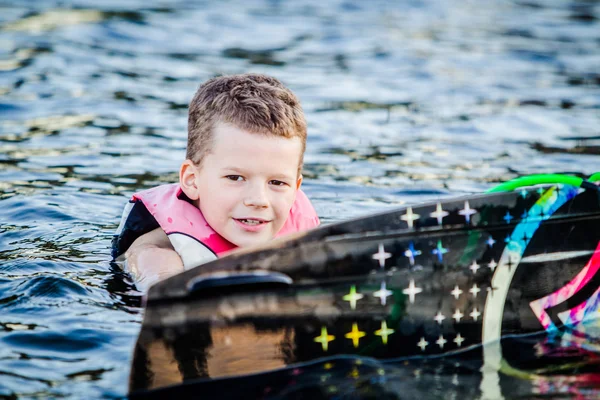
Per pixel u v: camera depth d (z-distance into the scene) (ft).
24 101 19.07
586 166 15.34
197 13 31.17
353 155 16.24
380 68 24.36
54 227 11.69
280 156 9.17
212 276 7.34
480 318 8.37
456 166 15.49
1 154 15.43
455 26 31.30
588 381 7.25
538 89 22.27
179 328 7.16
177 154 15.97
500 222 8.52
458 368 7.60
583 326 8.73
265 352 7.43
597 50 27.58
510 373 7.49
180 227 9.61
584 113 19.74
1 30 25.77
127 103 19.47
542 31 30.81
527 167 15.35
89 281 9.43
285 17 31.53
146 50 25.03
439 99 21.03
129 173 14.69
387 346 7.95
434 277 8.21
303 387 7.08
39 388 6.92
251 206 9.16
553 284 8.70
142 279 9.22
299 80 22.59
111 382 7.08
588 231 8.86
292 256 7.68
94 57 23.65
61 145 16.21
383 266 8.04
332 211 12.75
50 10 29.14
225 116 9.25
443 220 8.32
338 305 7.80
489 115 19.54
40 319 8.31
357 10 33.78
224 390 7.02
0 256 10.27
